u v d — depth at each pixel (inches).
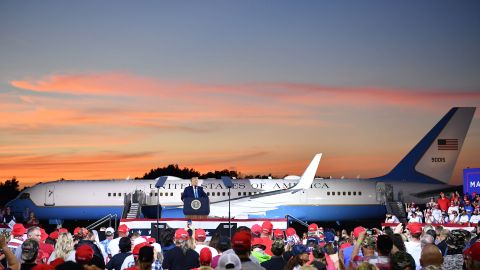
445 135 2591.0
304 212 2413.9
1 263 625.0
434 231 763.4
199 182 2380.7
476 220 1653.5
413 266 447.8
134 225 1327.5
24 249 497.4
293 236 916.6
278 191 2322.8
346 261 606.9
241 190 2372.0
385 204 2443.4
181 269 625.0
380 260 494.6
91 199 2373.3
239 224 1323.8
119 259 644.1
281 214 2405.3
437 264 464.4
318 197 2413.9
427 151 2581.2
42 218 2410.2
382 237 503.2
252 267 496.4
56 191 2396.7
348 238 844.0
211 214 2305.6
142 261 490.3
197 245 693.9
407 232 865.5
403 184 2517.2
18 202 2407.7
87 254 465.1
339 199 2426.2
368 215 2452.0
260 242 764.0
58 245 643.5
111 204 2368.4
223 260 442.0
